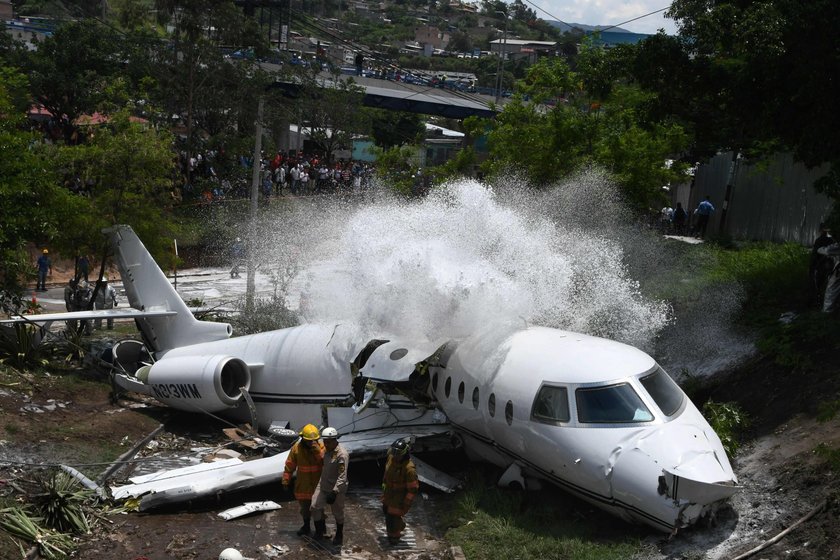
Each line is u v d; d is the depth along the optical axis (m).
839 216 14.74
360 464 14.24
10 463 12.42
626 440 10.55
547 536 10.87
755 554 9.59
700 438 10.50
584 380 11.18
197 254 36.19
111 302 23.33
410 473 10.91
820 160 15.25
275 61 54.97
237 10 44.19
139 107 39.69
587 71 17.72
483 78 100.25
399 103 58.78
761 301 16.56
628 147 21.94
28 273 18.52
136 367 18.62
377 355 13.50
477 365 12.83
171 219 23.94
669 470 9.99
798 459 11.23
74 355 19.36
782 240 23.33
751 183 25.00
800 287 16.69
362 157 55.06
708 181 27.95
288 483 11.30
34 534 10.41
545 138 22.80
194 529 11.34
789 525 9.99
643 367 11.34
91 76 39.66
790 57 14.47
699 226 26.91
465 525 11.44
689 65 16.11
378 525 11.72
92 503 11.78
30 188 17.84
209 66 43.03
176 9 43.47
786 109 15.12
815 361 13.32
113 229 17.73
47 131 39.62
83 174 21.88
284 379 15.26
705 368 15.27
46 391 16.48
